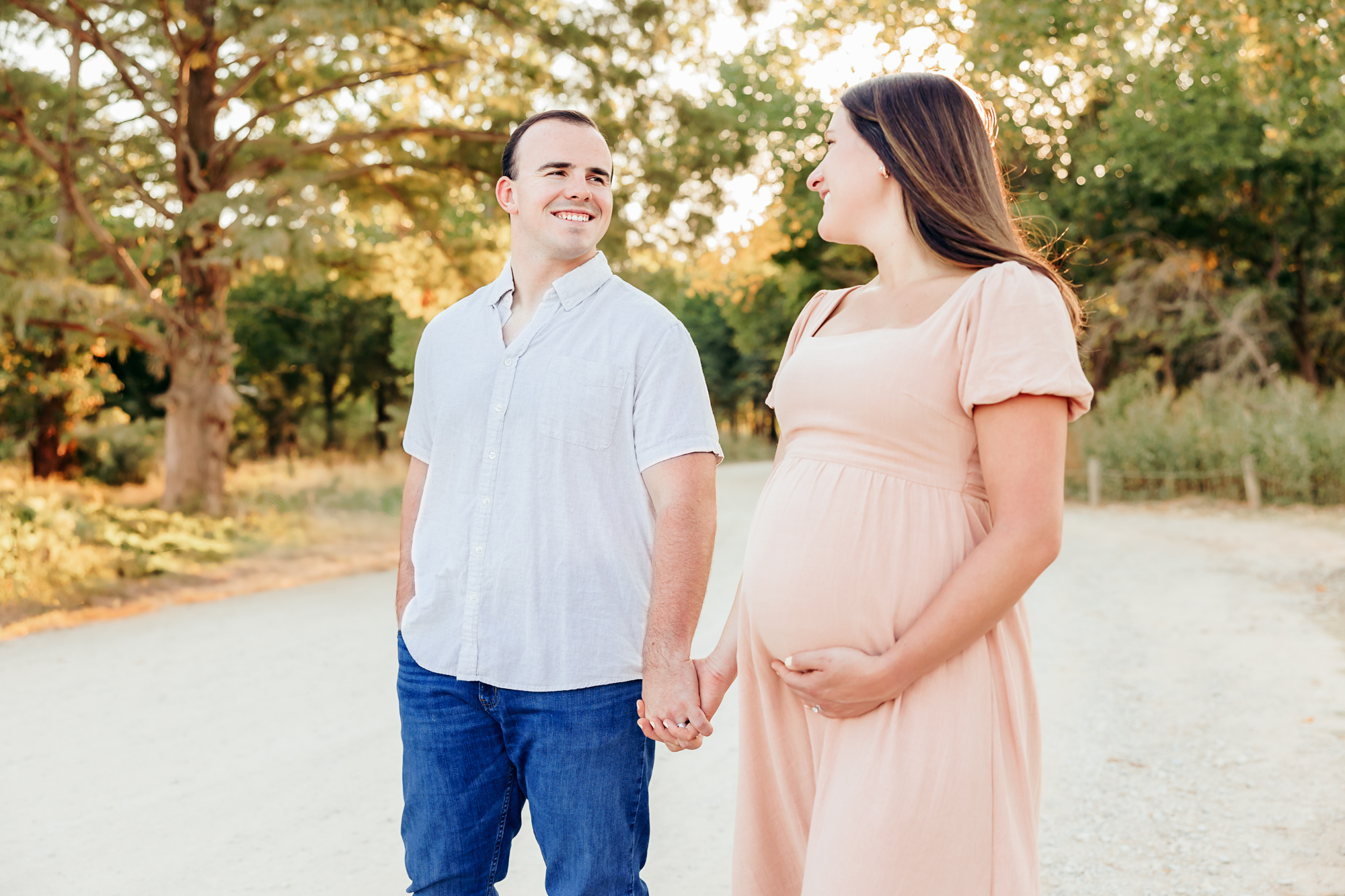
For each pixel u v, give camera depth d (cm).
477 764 227
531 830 400
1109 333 2223
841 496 173
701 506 225
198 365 1479
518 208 237
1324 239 2312
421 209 1612
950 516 168
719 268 2661
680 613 216
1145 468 1812
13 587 857
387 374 3731
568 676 218
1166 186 2105
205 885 336
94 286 1395
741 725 195
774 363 4947
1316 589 854
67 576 917
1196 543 1200
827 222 189
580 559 220
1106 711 511
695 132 1432
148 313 1414
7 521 1009
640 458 227
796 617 175
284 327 3534
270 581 1014
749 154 1477
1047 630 712
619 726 221
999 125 1897
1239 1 1098
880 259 187
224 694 577
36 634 751
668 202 1411
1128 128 2003
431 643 227
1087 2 1259
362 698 569
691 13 1394
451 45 1443
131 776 441
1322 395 2002
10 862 354
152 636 744
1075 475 1917
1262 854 337
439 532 231
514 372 227
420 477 252
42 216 1495
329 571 1081
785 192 2305
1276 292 2298
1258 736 462
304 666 646
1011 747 171
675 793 423
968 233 174
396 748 479
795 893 193
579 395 223
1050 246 193
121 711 543
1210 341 2159
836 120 188
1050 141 2123
